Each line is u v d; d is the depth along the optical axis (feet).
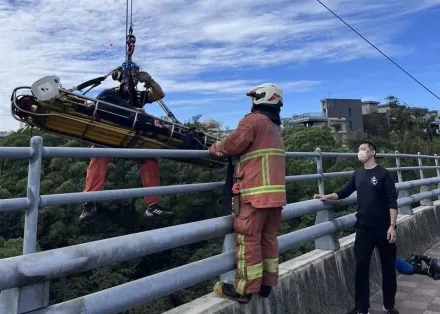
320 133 133.90
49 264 6.53
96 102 12.48
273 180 9.68
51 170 80.18
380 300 16.83
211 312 9.75
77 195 8.05
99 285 67.56
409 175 77.87
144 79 14.71
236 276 10.68
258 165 9.77
